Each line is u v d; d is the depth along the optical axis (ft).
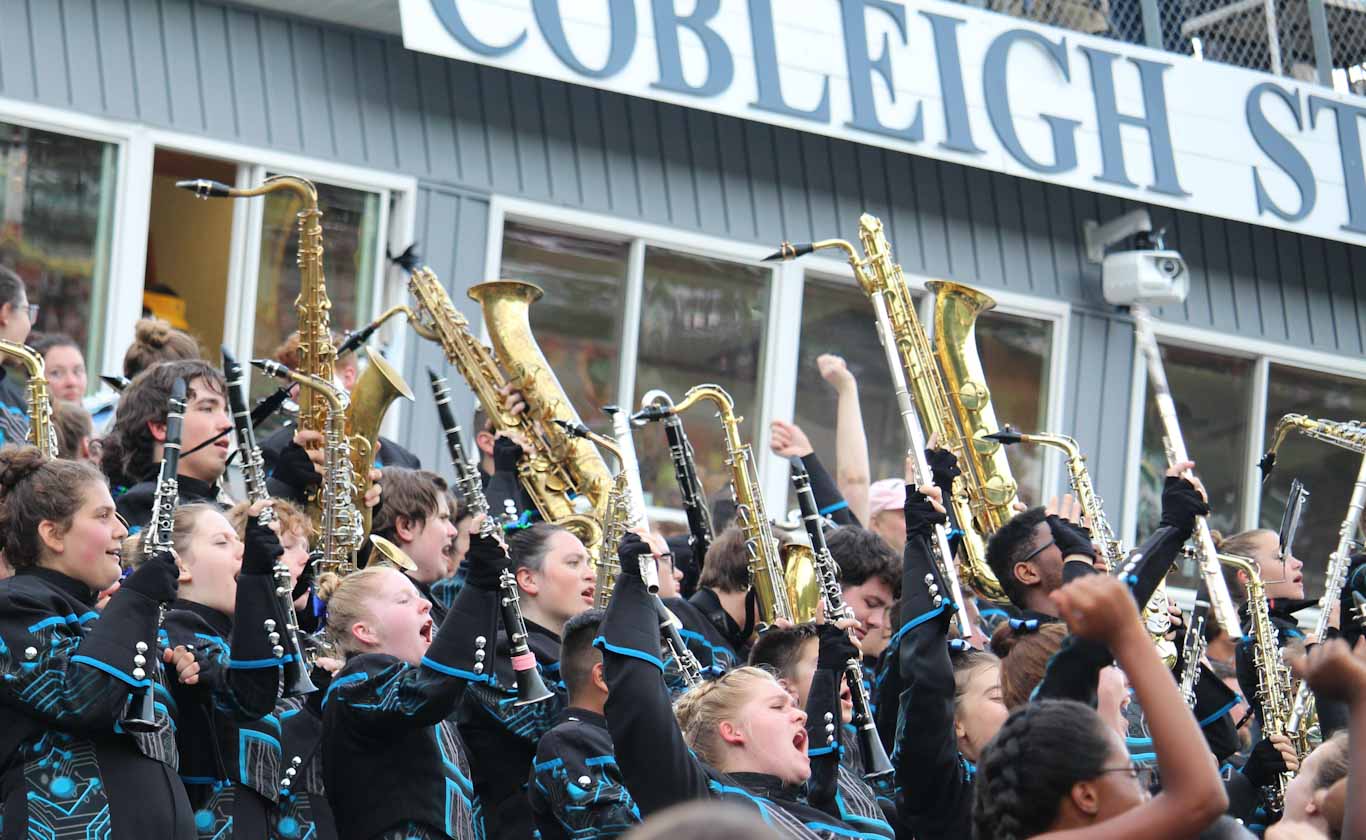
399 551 26.84
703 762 22.38
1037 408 53.06
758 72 47.24
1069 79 51.83
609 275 46.85
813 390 49.90
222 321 41.91
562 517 33.68
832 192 49.96
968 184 52.21
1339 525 57.72
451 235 44.14
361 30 43.50
